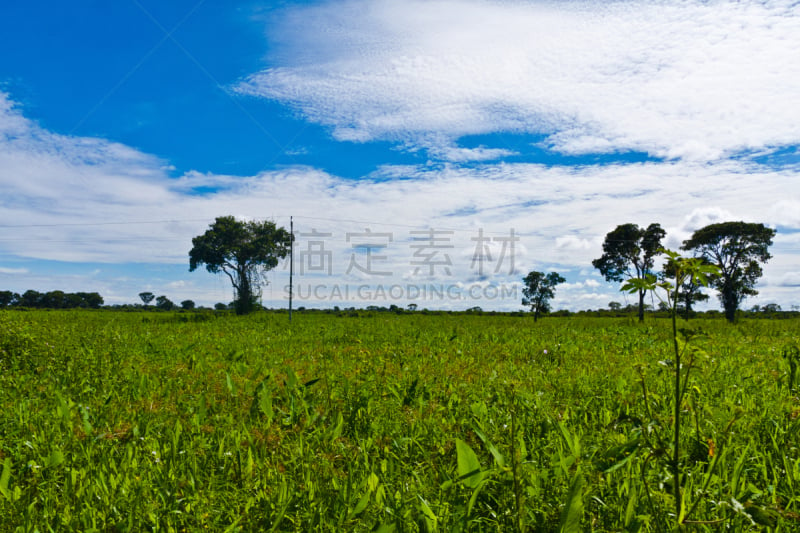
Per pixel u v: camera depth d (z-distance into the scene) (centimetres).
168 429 384
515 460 242
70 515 254
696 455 300
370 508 250
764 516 181
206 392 554
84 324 1755
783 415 406
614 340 1146
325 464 315
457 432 382
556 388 538
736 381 555
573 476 270
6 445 364
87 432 376
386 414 432
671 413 385
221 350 949
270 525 246
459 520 232
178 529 246
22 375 654
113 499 265
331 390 520
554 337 1189
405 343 1059
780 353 834
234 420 437
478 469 245
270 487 283
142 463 321
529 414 413
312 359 807
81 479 288
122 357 823
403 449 345
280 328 1670
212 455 334
